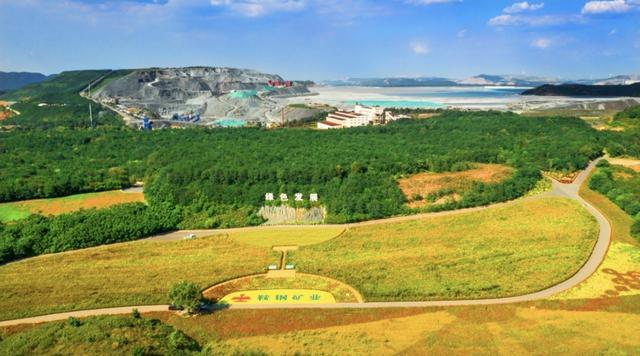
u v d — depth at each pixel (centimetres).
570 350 7619
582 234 12262
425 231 12925
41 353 7044
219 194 14738
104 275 10675
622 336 7975
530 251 11375
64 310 9219
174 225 13688
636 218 13350
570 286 9794
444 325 8438
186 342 7875
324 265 10975
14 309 9238
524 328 8288
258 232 13338
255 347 7944
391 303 9288
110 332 7600
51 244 12225
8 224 13138
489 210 14375
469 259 11038
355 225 13675
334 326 8544
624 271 10406
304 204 14538
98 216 13238
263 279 10450
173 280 10362
